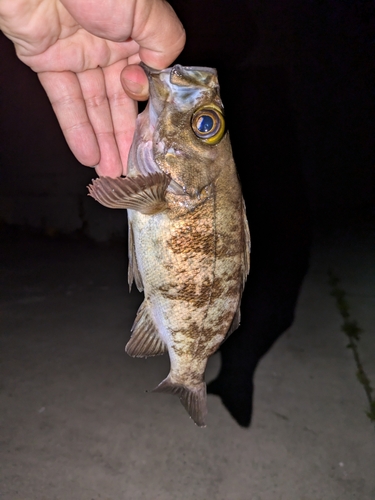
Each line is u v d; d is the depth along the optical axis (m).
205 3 0.73
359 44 0.88
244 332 0.56
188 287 0.21
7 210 1.04
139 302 0.63
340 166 1.00
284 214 0.98
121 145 0.27
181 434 0.37
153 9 0.21
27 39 0.23
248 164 0.94
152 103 0.20
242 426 0.39
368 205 1.03
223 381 0.45
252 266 0.80
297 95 0.92
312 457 0.35
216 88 0.20
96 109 0.26
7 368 0.45
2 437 0.36
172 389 0.23
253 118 0.91
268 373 0.47
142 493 0.32
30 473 0.33
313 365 0.48
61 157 0.99
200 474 0.34
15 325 0.55
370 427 0.39
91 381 0.44
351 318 0.58
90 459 0.35
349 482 0.33
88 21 0.21
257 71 0.87
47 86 0.25
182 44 0.22
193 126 0.20
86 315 0.58
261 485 0.33
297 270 0.77
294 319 0.59
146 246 0.21
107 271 0.77
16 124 0.98
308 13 0.84
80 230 1.00
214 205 0.21
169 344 0.22
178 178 0.20
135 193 0.18
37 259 0.83
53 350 0.49
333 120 0.96
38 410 0.39
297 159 0.97
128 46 0.25
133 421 0.39
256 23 0.81
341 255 0.83
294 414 0.40
